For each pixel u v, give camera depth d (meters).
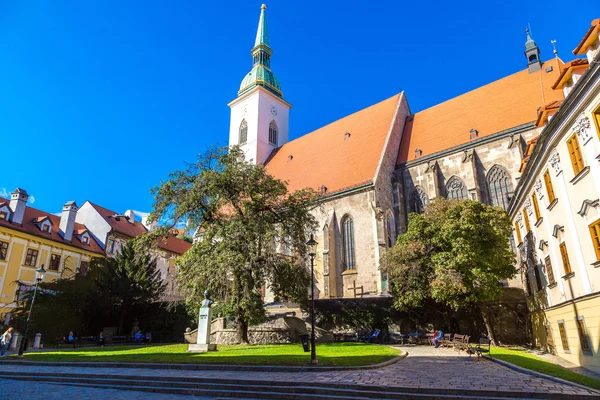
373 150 49.97
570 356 19.89
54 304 37.53
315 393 13.18
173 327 40.88
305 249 32.22
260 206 31.52
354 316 37.31
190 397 13.55
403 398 12.19
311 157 58.44
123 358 21.44
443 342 28.31
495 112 44.47
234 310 29.56
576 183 17.44
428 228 31.27
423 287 30.67
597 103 15.00
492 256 28.78
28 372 18.67
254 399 13.30
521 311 32.47
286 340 31.03
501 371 16.11
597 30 15.84
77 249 54.38
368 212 44.44
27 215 51.41
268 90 73.62
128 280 40.50
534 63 44.91
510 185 40.31
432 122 50.53
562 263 20.36
